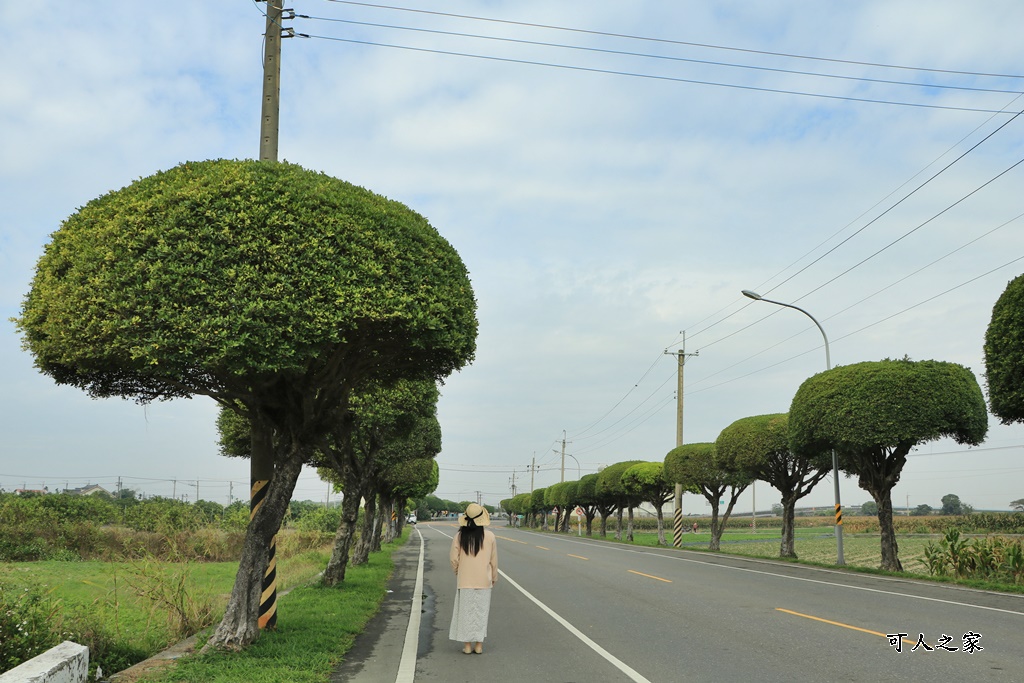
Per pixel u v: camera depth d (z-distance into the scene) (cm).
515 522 14700
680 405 4331
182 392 995
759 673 783
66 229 825
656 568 2284
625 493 5009
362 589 1602
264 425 1013
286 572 2177
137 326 756
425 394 1864
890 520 2178
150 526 3528
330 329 793
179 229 772
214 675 754
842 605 1327
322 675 773
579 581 1850
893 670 790
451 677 792
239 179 816
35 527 2902
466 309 941
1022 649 899
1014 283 1418
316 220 816
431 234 927
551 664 852
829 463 2775
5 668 666
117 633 939
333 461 1748
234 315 758
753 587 1670
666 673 792
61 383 938
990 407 1502
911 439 2025
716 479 3697
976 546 1873
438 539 5338
